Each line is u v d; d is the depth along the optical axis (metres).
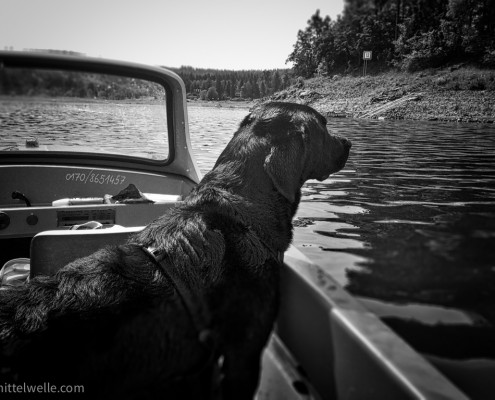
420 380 1.21
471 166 7.65
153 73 2.85
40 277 1.77
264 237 1.95
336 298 1.62
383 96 25.48
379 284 2.25
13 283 2.34
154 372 1.62
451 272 2.27
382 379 1.29
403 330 1.86
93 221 2.55
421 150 10.10
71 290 1.67
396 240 3.10
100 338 1.56
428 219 3.97
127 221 2.87
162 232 1.86
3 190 3.33
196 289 1.69
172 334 1.63
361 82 25.84
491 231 3.20
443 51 27.45
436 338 1.81
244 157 2.09
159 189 3.53
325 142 2.34
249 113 2.33
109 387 1.56
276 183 2.00
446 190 5.61
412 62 26.91
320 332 1.66
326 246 3.31
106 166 3.45
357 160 8.36
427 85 27.66
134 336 1.58
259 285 1.80
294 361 1.95
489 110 25.27
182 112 3.28
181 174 3.55
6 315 1.64
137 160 3.45
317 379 1.73
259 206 2.02
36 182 3.37
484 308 1.94
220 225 1.87
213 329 1.69
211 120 8.20
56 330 1.58
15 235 2.71
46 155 3.34
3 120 2.97
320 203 4.97
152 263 1.74
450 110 25.55
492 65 29.16
